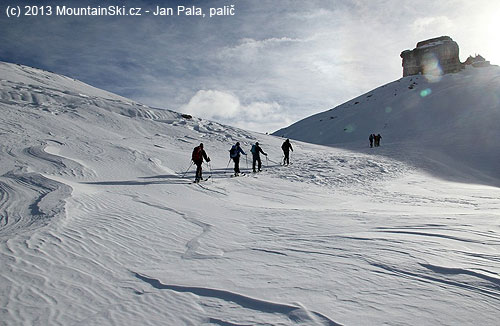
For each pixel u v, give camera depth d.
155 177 14.09
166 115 38.66
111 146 19.47
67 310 3.04
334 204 10.40
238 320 2.79
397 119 68.06
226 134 32.56
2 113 23.53
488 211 8.12
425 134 51.50
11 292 3.33
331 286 3.35
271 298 3.14
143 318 2.90
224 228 6.30
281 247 4.90
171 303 3.18
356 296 3.09
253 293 3.27
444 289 3.14
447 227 5.41
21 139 18.08
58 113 28.19
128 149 19.09
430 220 6.11
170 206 8.29
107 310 3.05
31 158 14.28
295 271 3.85
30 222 6.02
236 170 16.89
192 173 16.59
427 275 3.47
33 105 30.11
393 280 3.40
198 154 13.95
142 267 4.20
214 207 8.82
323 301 3.02
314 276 3.65
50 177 10.47
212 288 3.43
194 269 4.09
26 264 4.04
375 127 68.38
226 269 4.05
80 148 18.16
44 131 21.50
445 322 2.57
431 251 4.18
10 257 4.20
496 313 2.68
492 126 44.78
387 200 11.34
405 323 2.57
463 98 66.69
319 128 80.81
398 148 35.56
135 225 6.25
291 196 12.02
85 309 3.06
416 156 28.70
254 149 18.19
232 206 9.16
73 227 5.72
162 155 19.75
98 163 15.54
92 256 4.51
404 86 91.19
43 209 6.71
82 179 12.28
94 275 3.88
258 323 2.72
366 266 3.84
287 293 3.24
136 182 12.45
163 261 4.45
